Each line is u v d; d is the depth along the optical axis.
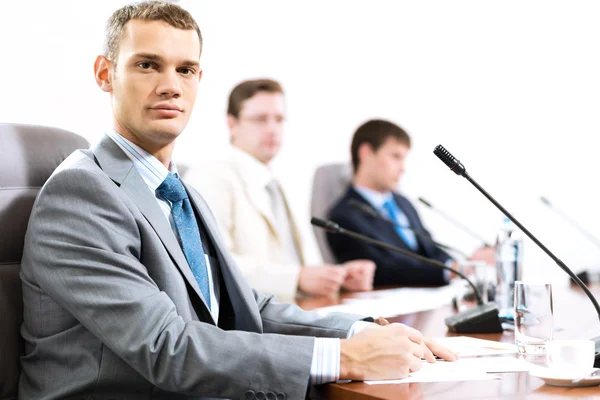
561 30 4.61
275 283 3.15
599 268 3.69
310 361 1.30
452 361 1.46
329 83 4.46
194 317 1.50
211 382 1.30
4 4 3.31
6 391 1.47
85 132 3.50
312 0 4.38
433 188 4.64
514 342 1.71
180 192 1.62
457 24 4.69
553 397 1.14
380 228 4.04
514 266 2.13
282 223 3.81
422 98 4.70
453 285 3.65
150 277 1.43
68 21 3.47
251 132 3.77
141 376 1.38
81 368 1.39
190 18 1.61
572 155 4.61
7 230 1.54
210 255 1.72
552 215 4.61
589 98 4.59
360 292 3.21
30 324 1.45
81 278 1.35
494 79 4.68
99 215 1.39
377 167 4.16
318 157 4.41
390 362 1.31
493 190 4.66
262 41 4.23
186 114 1.60
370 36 4.57
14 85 3.34
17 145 1.61
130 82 1.55
